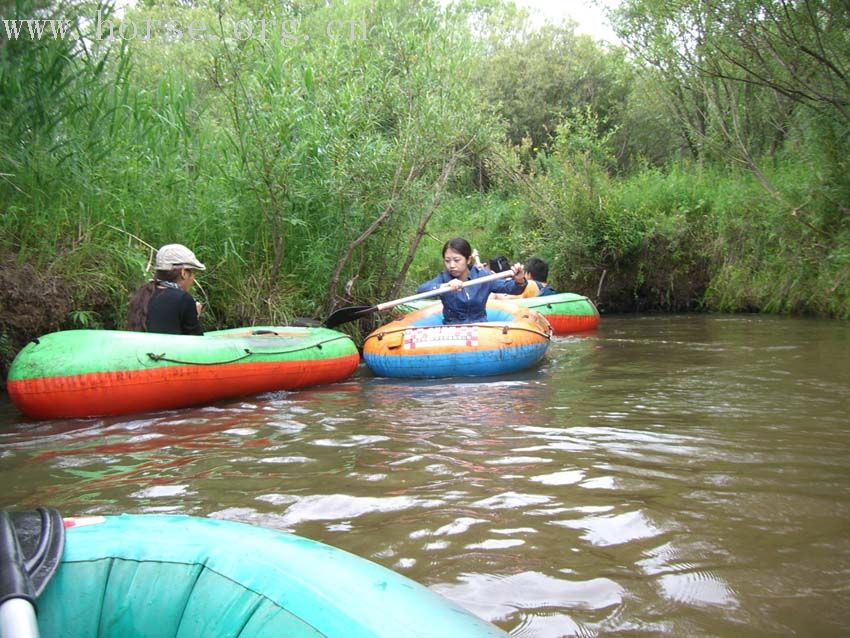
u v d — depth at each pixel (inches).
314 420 160.6
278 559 51.7
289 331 217.9
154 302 192.2
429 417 160.2
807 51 348.2
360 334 291.4
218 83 244.7
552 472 117.6
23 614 43.0
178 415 169.0
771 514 98.9
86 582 52.9
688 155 633.0
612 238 463.8
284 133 246.2
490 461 124.4
